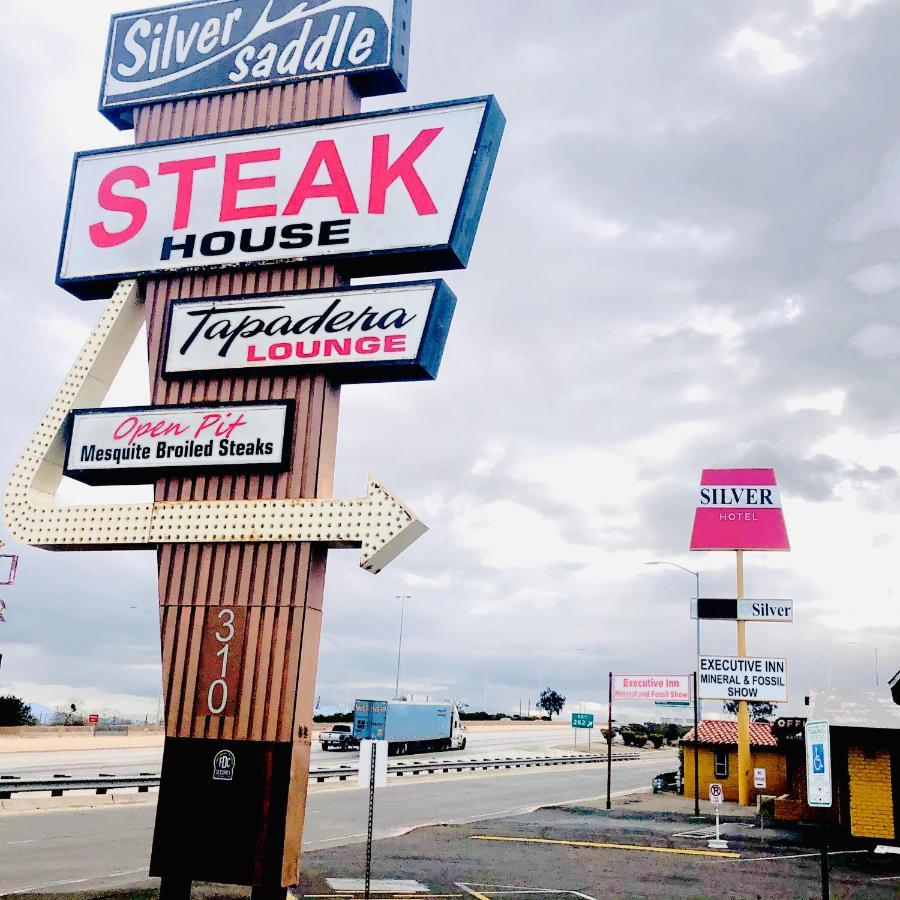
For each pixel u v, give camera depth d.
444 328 16.72
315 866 20.97
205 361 16.97
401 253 16.73
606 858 24.08
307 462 16.08
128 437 16.78
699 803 41.81
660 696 41.28
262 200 17.67
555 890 19.06
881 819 29.36
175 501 16.31
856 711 30.77
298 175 17.62
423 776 52.75
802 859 24.69
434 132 17.12
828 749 14.55
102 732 73.19
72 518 16.61
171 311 17.39
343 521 15.38
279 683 15.12
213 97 18.84
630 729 108.56
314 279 17.17
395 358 16.05
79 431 17.05
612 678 41.19
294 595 15.41
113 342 17.84
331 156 17.53
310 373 16.58
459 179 16.78
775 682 42.66
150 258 17.98
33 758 51.38
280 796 14.71
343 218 17.16
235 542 15.80
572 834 29.08
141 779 35.69
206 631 15.62
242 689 15.22
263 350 16.70
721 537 45.22
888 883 20.98
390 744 67.50
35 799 29.81
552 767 67.56
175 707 15.45
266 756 14.88
